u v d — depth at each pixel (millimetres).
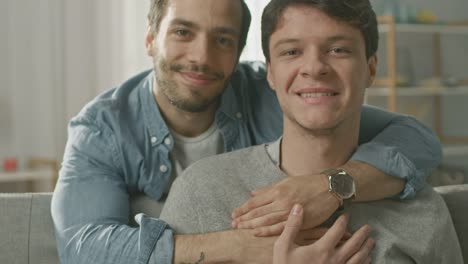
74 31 3041
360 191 1130
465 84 3211
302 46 1118
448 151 3162
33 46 2980
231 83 1425
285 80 1130
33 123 3000
